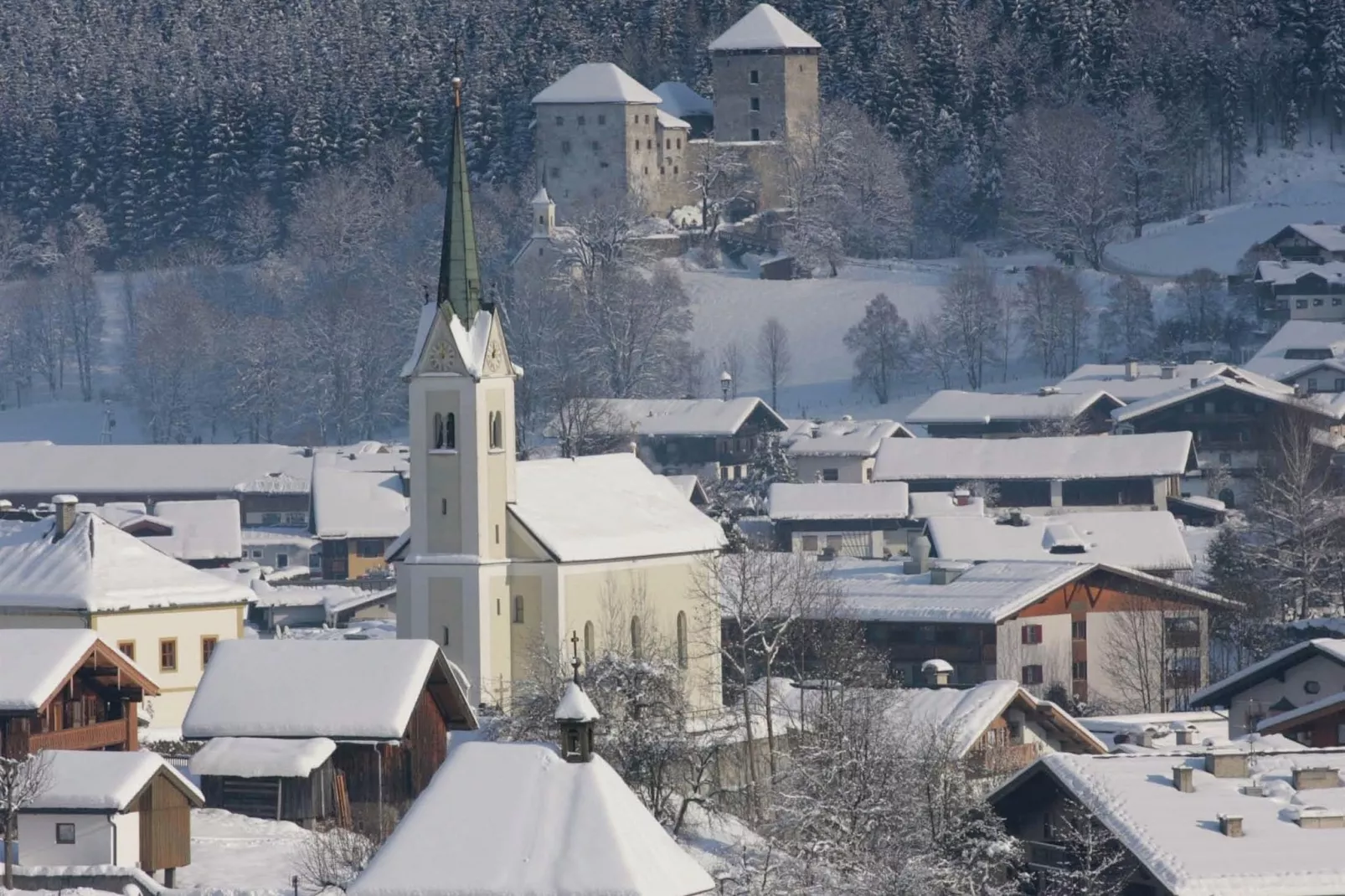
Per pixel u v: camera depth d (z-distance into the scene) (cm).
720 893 18200
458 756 16575
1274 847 18538
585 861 16025
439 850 16150
